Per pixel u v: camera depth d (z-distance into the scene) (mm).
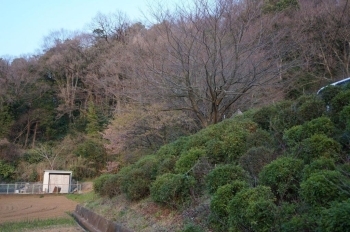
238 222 4398
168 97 12781
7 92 41406
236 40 11688
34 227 10156
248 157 6016
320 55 19203
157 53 12062
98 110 35906
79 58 41844
